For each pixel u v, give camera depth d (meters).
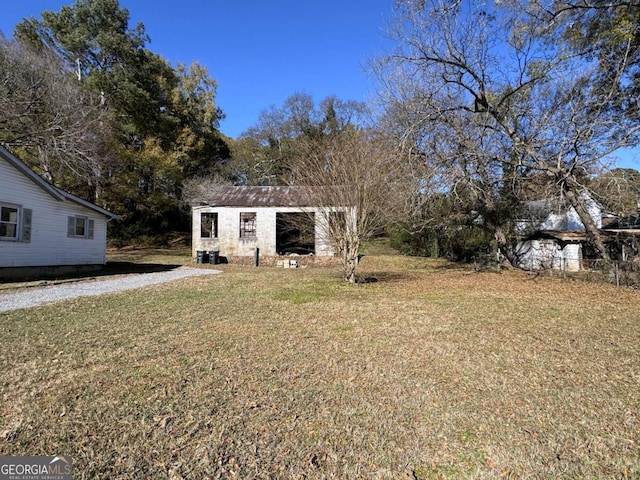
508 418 2.64
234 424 2.54
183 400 2.88
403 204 11.70
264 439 2.36
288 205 17.62
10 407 2.75
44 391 3.03
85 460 2.13
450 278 12.41
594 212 19.55
